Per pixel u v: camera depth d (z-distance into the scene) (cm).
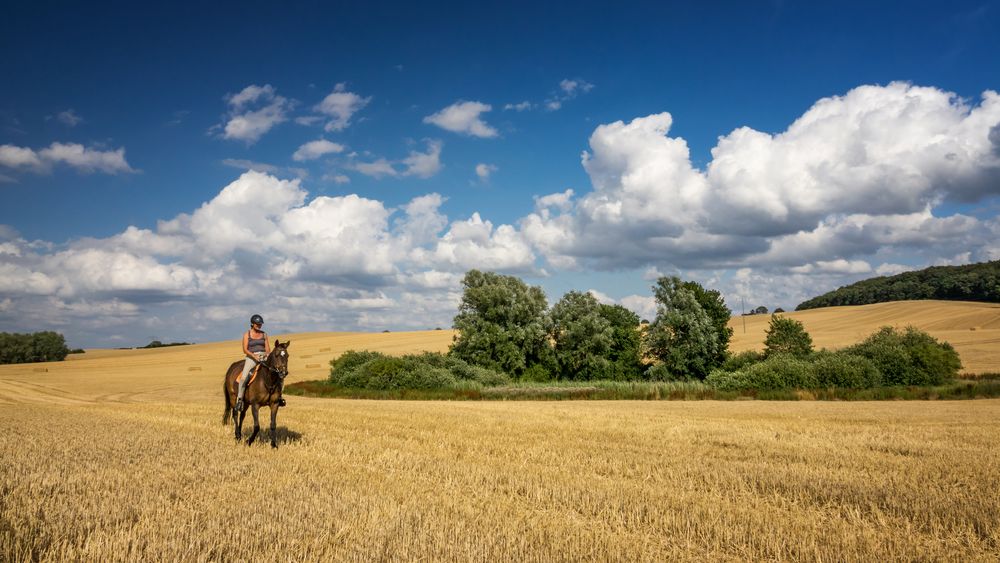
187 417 2342
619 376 6500
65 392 5362
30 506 859
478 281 6831
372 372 5084
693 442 1712
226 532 750
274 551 688
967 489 1080
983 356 6544
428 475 1163
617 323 6925
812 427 2128
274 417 1512
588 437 1797
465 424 2128
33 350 10931
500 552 699
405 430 1919
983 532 829
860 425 2208
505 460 1359
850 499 999
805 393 4150
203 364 8706
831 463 1361
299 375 6944
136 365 8738
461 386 5044
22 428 1916
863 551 741
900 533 821
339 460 1298
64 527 767
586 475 1174
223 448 1454
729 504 962
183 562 651
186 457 1309
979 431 2014
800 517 895
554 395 4538
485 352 6488
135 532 743
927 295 14425
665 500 972
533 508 934
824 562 708
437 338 10225
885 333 5578
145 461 1256
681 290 6253
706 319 6153
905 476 1195
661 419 2422
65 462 1239
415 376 5016
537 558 686
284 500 920
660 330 6259
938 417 2595
